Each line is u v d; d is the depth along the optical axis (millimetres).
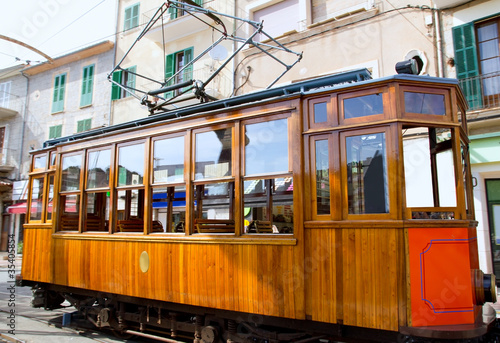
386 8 10227
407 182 6027
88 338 5676
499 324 4008
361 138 3730
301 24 11727
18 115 19953
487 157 8609
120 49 16703
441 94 3732
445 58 9352
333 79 4133
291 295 3809
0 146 20391
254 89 12258
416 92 3678
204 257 4449
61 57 18188
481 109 8695
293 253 3840
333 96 3895
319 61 11055
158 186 5043
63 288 6305
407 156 6031
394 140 3545
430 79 3678
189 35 14570
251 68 12375
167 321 5062
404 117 3588
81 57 17859
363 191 3652
